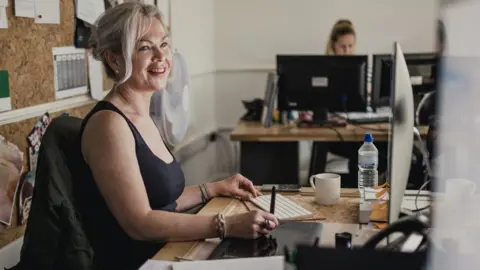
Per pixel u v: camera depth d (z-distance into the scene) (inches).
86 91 99.3
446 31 27.0
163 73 68.7
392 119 49.0
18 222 78.7
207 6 181.0
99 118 62.6
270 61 189.8
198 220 57.9
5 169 74.8
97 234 64.1
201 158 178.7
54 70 87.9
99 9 101.9
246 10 187.3
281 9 186.2
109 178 59.7
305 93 132.4
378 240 41.6
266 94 133.0
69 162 62.8
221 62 191.2
